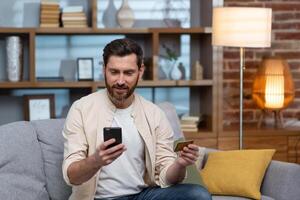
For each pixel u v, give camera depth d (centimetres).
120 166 263
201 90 476
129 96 263
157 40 441
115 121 267
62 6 455
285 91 447
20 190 274
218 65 445
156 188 267
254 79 458
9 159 275
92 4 437
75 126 261
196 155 255
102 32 436
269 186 321
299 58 487
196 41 479
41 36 456
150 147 268
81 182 243
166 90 476
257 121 486
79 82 433
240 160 328
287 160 452
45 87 431
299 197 313
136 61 258
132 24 448
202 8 471
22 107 454
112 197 262
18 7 453
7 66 434
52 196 290
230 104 482
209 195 259
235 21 372
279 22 483
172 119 354
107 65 258
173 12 475
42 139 296
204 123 469
